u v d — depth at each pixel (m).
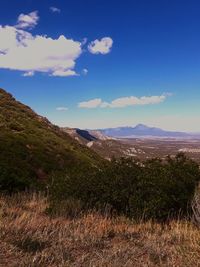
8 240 6.48
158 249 6.59
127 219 9.13
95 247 6.76
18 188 13.66
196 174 10.20
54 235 7.22
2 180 13.31
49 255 5.97
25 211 9.46
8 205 10.57
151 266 5.82
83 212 9.79
